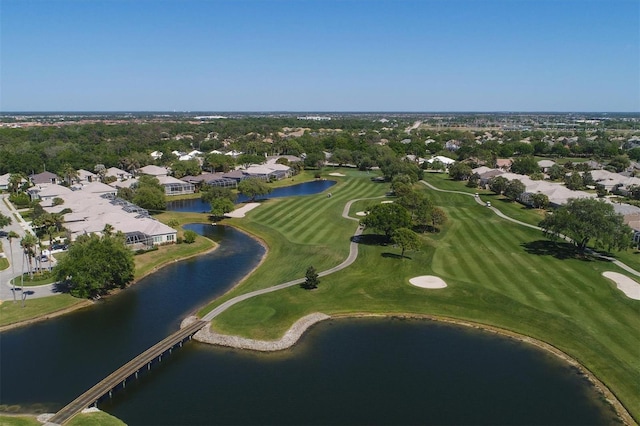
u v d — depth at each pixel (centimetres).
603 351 5731
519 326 6425
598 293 7244
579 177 16875
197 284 8119
